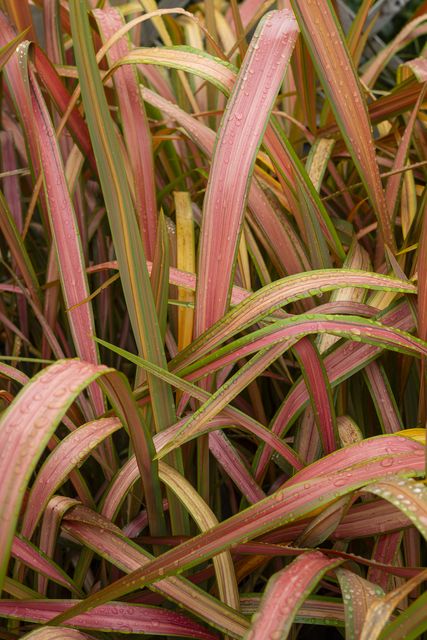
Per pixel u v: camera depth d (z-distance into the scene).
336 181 1.03
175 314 0.90
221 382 0.88
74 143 0.95
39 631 0.71
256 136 0.78
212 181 0.78
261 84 0.80
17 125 1.12
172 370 0.78
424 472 0.69
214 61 0.84
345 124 0.85
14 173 0.98
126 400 0.71
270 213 0.88
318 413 0.78
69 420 0.84
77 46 0.74
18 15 0.98
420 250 0.79
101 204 1.05
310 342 0.77
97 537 0.76
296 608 0.65
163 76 1.17
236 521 0.69
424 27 1.18
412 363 0.86
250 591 0.85
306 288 0.77
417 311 0.79
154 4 1.18
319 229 0.87
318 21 0.83
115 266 0.84
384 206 0.87
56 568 0.75
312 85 1.00
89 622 0.72
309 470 0.73
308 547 0.74
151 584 0.72
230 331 0.76
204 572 0.77
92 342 0.82
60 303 0.99
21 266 0.92
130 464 0.79
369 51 1.57
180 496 0.75
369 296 0.89
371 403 0.90
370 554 0.85
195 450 0.87
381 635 0.65
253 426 0.77
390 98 0.96
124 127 0.89
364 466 0.70
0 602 0.73
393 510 0.73
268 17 0.83
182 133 1.01
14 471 0.63
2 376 0.90
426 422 0.82
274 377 0.91
